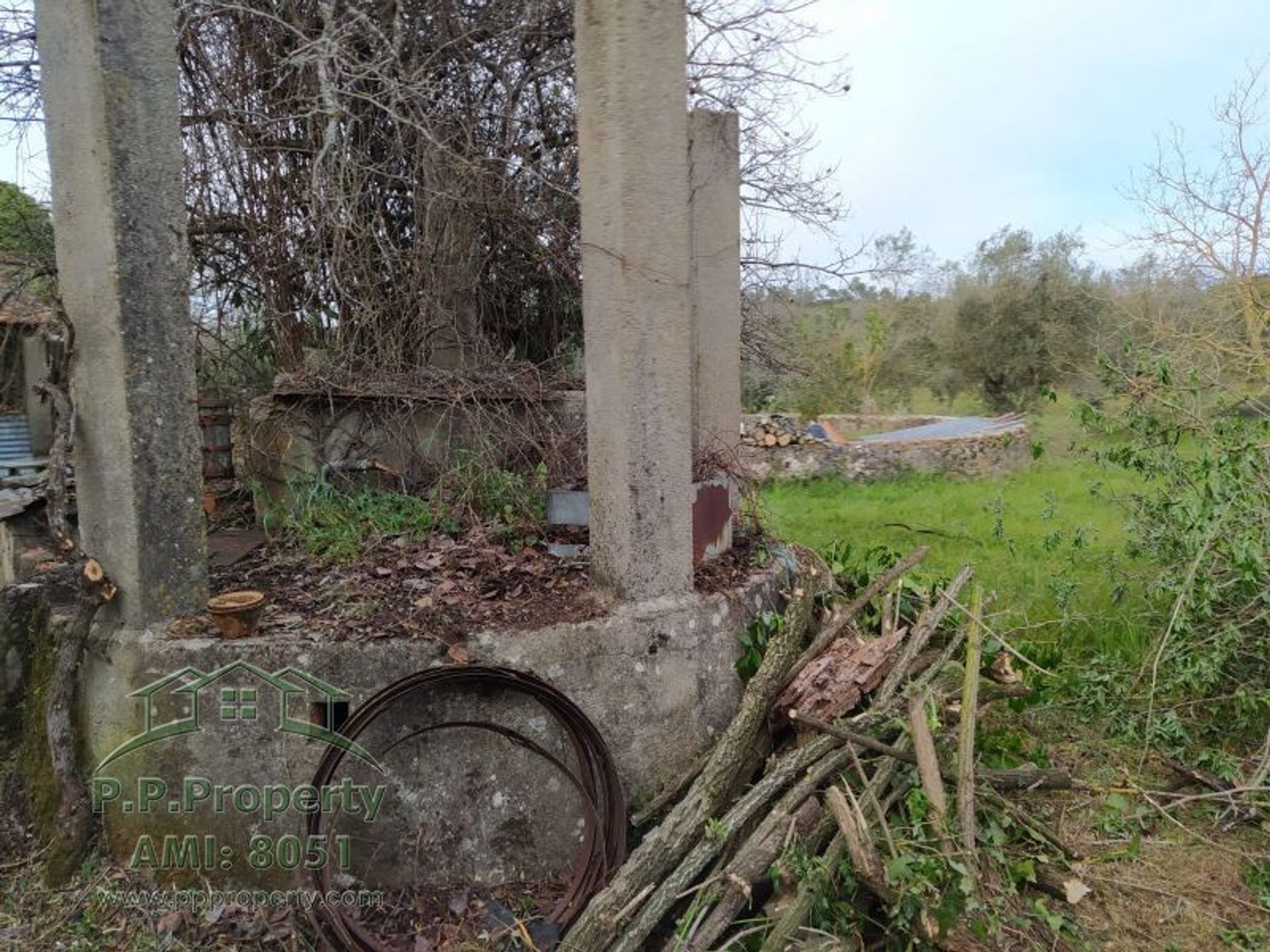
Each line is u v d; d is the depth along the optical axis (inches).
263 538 157.9
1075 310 707.4
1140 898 107.0
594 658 106.9
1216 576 147.9
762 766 111.1
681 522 114.7
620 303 107.0
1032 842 111.3
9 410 284.2
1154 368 156.4
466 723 101.3
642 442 109.7
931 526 299.1
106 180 100.2
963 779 94.2
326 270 196.7
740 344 166.6
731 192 156.6
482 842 104.0
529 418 176.9
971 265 778.8
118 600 106.9
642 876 90.8
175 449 108.7
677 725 112.4
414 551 137.9
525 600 115.8
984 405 747.4
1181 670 139.3
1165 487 164.1
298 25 181.3
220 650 102.1
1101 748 141.3
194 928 96.7
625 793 108.3
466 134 189.9
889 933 89.5
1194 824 123.0
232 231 203.3
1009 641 164.4
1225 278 194.2
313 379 173.3
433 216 195.3
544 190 207.9
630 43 103.3
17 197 223.1
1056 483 373.4
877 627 137.8
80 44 99.7
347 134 171.5
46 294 182.5
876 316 714.2
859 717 108.6
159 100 104.7
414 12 192.7
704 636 115.9
